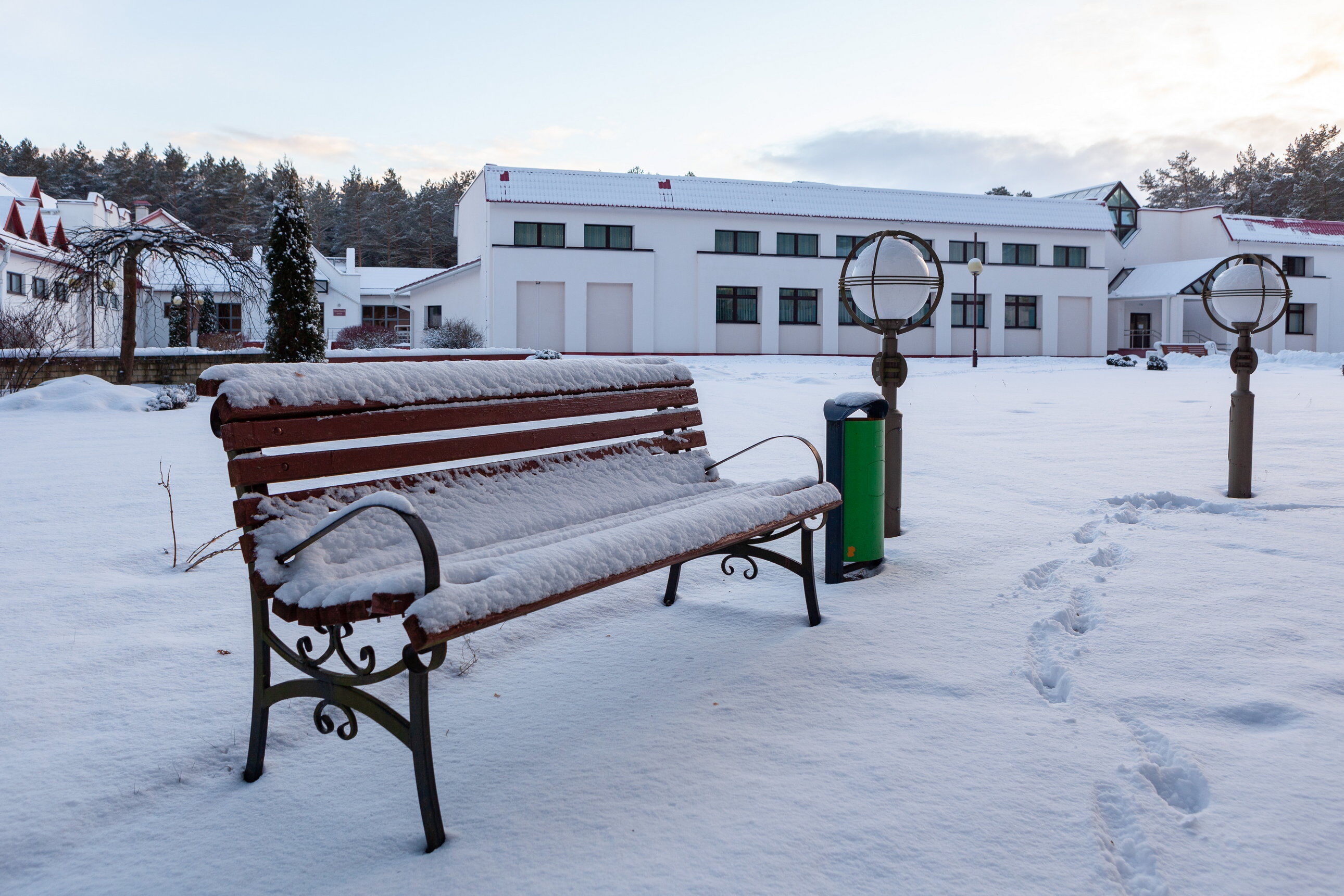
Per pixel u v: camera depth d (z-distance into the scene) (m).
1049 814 2.06
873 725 2.55
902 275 4.68
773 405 14.63
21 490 6.41
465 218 44.56
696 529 2.83
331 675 2.11
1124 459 7.96
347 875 1.87
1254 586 3.91
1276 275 5.85
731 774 2.28
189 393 15.61
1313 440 9.12
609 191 37.88
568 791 2.21
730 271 38.81
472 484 2.87
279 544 2.20
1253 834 1.98
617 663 3.10
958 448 8.88
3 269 28.61
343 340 45.12
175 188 83.88
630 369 3.75
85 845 1.98
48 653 3.11
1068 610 3.63
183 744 2.45
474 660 3.11
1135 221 48.19
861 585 4.03
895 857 1.90
